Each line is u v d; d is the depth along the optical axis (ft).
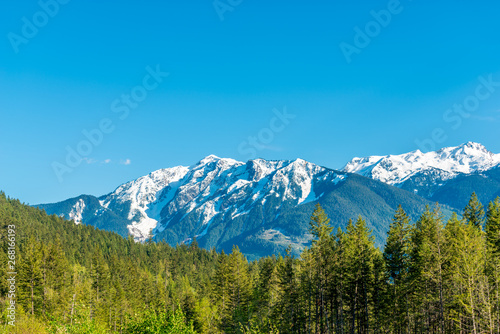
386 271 212.84
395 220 211.41
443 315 179.63
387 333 222.28
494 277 158.20
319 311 251.19
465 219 210.18
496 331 140.77
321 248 238.27
